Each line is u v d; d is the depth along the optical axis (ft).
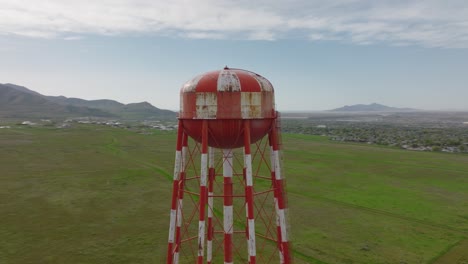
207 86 60.64
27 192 157.99
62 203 142.72
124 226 117.91
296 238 107.55
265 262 91.97
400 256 95.81
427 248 101.24
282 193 65.87
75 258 92.89
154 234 111.04
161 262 91.30
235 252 97.91
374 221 124.06
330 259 93.40
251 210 59.98
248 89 60.95
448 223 122.52
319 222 122.72
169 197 155.43
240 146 65.77
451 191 167.12
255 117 61.26
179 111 66.64
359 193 163.43
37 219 122.93
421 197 156.15
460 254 97.45
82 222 120.98
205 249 99.55
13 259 91.56
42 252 96.22
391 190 169.17
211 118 60.03
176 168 65.51
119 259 92.79
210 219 76.13
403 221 124.16
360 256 95.50
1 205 137.90
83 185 173.68
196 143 70.69
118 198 152.15
